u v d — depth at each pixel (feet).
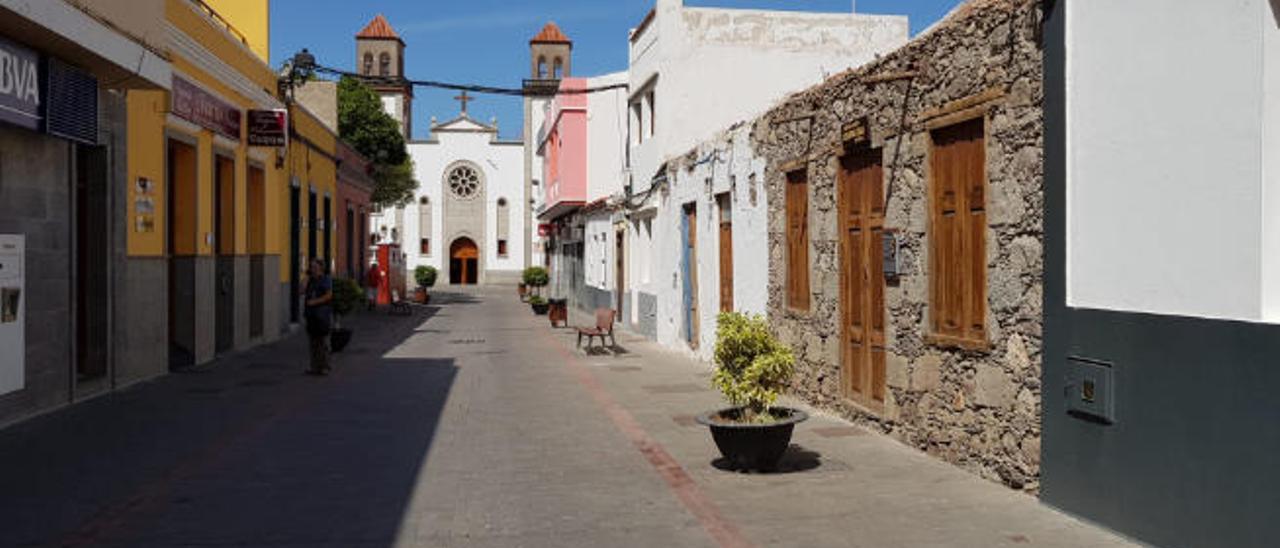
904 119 30.01
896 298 31.01
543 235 163.02
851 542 20.83
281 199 74.18
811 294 38.55
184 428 35.19
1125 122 20.65
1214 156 18.48
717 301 54.60
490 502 24.66
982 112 25.52
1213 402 18.08
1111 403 20.77
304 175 82.23
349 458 30.17
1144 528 19.85
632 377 51.06
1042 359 23.18
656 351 66.23
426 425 36.09
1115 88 20.90
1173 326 19.04
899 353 30.89
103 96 41.75
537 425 36.01
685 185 61.67
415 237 239.50
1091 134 21.61
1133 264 20.47
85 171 42.24
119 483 26.68
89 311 42.73
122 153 43.96
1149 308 20.04
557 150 119.96
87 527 22.40
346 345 65.46
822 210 37.24
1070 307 22.12
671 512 23.53
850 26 72.49
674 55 70.44
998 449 25.38
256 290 69.00
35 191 36.55
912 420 30.22
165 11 46.85
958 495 24.39
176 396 43.11
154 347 48.83
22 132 35.47
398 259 119.34
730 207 52.01
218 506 24.34
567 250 136.26
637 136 82.43
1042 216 23.17
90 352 42.96
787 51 71.46
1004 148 24.61
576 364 57.82
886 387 31.99
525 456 30.35
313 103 108.99
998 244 25.00
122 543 21.18
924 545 20.48
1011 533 21.09
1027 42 23.61
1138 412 20.02
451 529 22.24
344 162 104.53
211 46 55.93
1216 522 17.99
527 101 240.12
